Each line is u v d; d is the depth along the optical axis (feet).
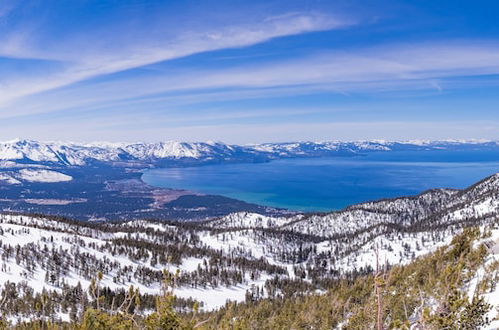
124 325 46.26
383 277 45.01
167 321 47.85
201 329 50.55
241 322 59.52
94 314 46.73
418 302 98.02
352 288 233.55
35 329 53.98
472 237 167.32
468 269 116.88
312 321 213.05
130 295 49.44
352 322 75.82
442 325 56.90
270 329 255.70
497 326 71.92
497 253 139.33
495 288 100.22
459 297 64.95
